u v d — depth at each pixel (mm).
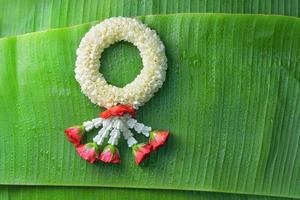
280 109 760
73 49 769
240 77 759
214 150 762
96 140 757
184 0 778
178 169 764
